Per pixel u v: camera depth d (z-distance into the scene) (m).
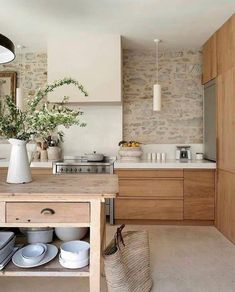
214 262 2.62
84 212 1.66
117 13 3.11
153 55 4.45
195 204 3.67
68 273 1.68
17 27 3.50
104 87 3.84
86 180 2.09
